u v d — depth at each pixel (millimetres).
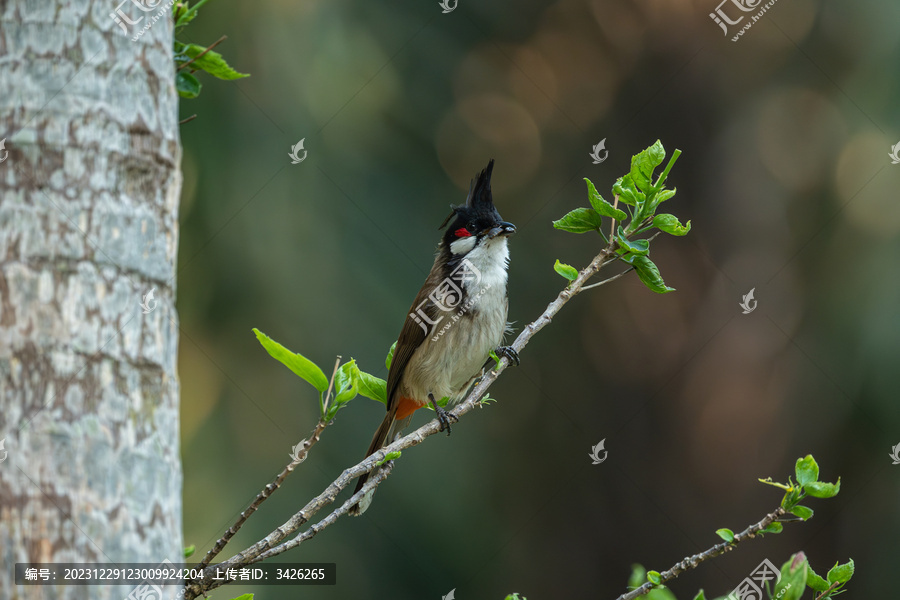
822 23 14219
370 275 12031
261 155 11164
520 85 16031
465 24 15477
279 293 11305
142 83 2533
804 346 13977
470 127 16031
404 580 13180
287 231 11305
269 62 11070
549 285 15461
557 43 16188
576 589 15117
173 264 2617
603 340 15680
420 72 14250
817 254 14195
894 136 13242
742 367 14359
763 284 14492
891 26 13250
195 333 11383
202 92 10953
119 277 2422
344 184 12273
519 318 15328
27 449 2277
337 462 11828
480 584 13992
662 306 15078
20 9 2445
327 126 11930
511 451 15734
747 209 14773
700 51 15133
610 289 15445
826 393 13531
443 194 14188
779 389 14078
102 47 2473
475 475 14359
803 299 14297
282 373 11547
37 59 2426
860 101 13547
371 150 13117
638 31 15562
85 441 2318
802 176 14688
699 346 14750
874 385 12961
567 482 15484
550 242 15633
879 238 13359
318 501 3633
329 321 11617
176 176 2641
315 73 11461
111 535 2318
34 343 2316
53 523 2264
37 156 2385
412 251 12906
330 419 3805
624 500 15047
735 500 14125
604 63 16094
